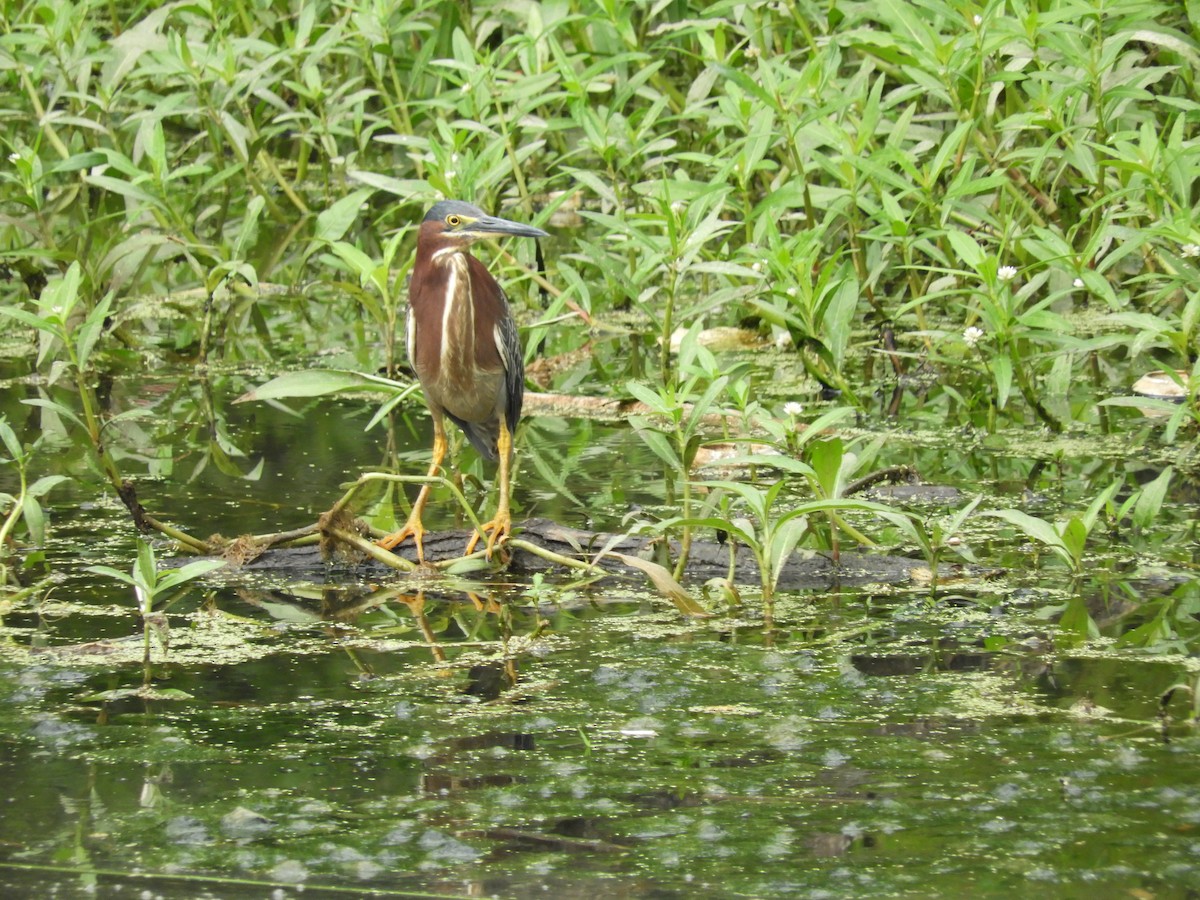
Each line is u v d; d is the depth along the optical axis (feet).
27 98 66.23
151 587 26.84
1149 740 22.12
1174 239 39.75
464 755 22.20
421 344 34.47
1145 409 41.68
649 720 23.36
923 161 50.75
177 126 72.79
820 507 28.17
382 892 18.24
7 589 30.19
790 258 40.40
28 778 21.54
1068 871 18.37
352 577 31.37
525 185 54.85
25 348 51.83
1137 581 29.53
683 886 18.25
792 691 24.47
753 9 55.01
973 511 34.01
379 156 72.74
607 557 31.30
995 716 23.18
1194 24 44.78
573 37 62.39
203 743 22.74
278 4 70.38
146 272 61.52
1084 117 44.55
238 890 18.33
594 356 49.62
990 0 43.06
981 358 44.09
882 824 19.72
